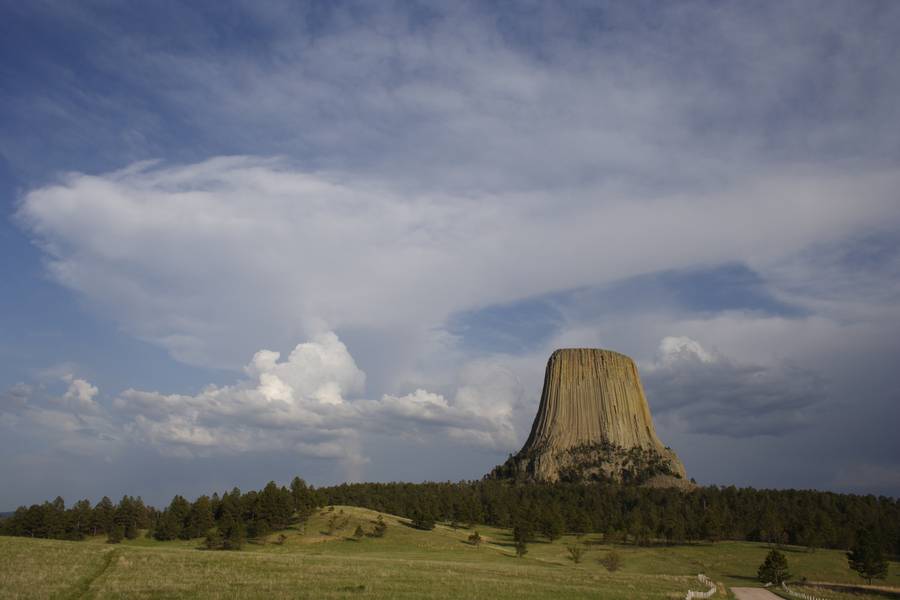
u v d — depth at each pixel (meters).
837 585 114.81
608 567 123.31
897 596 103.75
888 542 166.88
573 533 191.50
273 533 142.25
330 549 127.06
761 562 142.38
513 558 128.50
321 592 53.88
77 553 68.06
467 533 167.25
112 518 145.62
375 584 59.66
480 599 55.12
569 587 67.00
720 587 89.12
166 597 50.00
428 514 157.75
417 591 57.12
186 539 139.00
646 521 187.50
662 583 81.44
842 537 166.50
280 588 55.12
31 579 53.34
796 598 82.75
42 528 138.00
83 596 49.69
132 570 60.81
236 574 61.75
